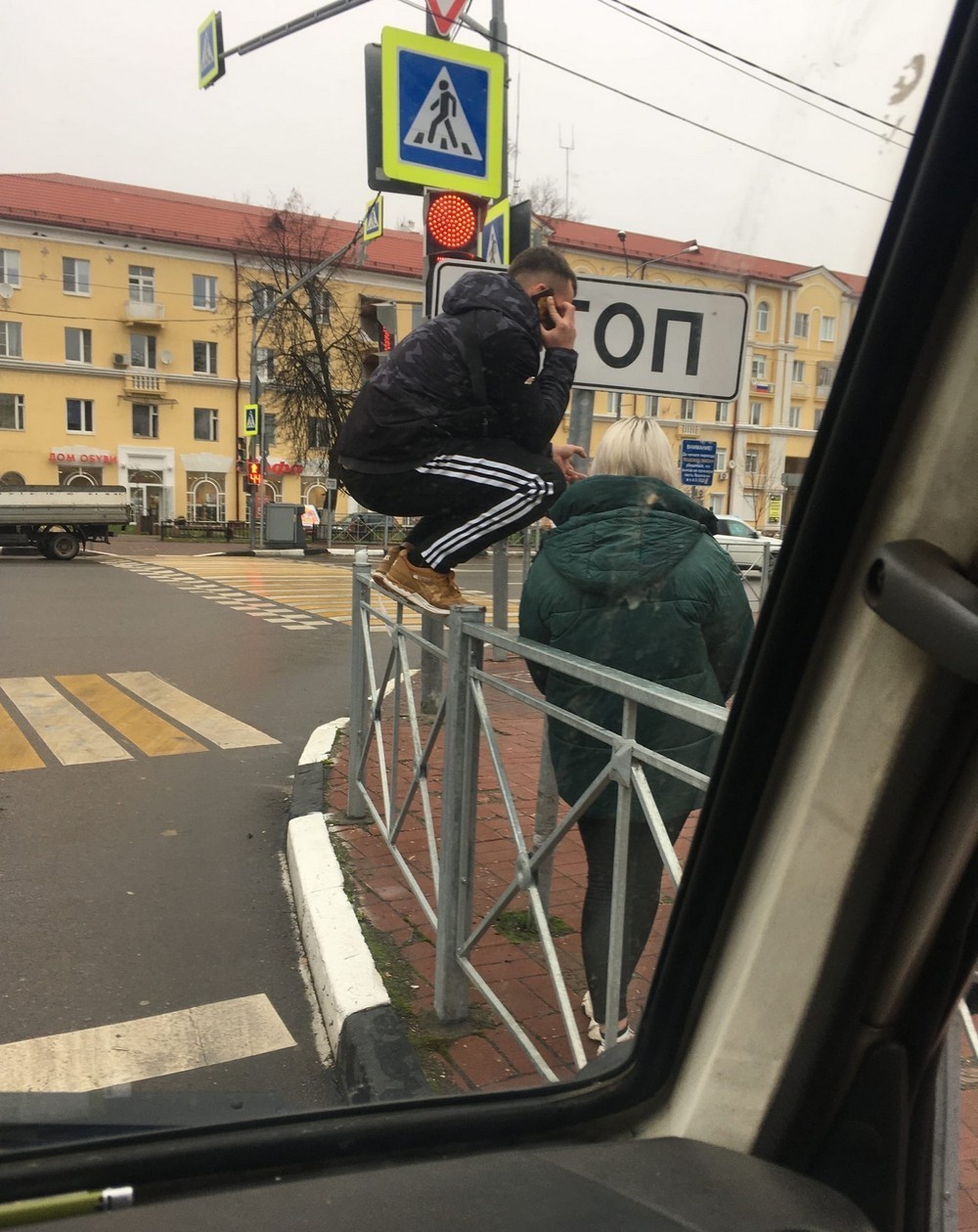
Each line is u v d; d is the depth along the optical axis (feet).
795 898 3.20
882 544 2.70
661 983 3.74
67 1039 8.91
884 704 2.86
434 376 8.56
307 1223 2.85
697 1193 3.11
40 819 15.14
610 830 7.56
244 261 135.85
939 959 3.22
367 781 14.96
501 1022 8.64
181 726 21.44
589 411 11.41
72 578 56.54
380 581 9.71
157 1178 3.08
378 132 16.92
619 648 6.89
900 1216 3.31
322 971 9.62
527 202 15.71
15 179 128.06
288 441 111.65
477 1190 3.09
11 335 126.72
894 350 2.57
